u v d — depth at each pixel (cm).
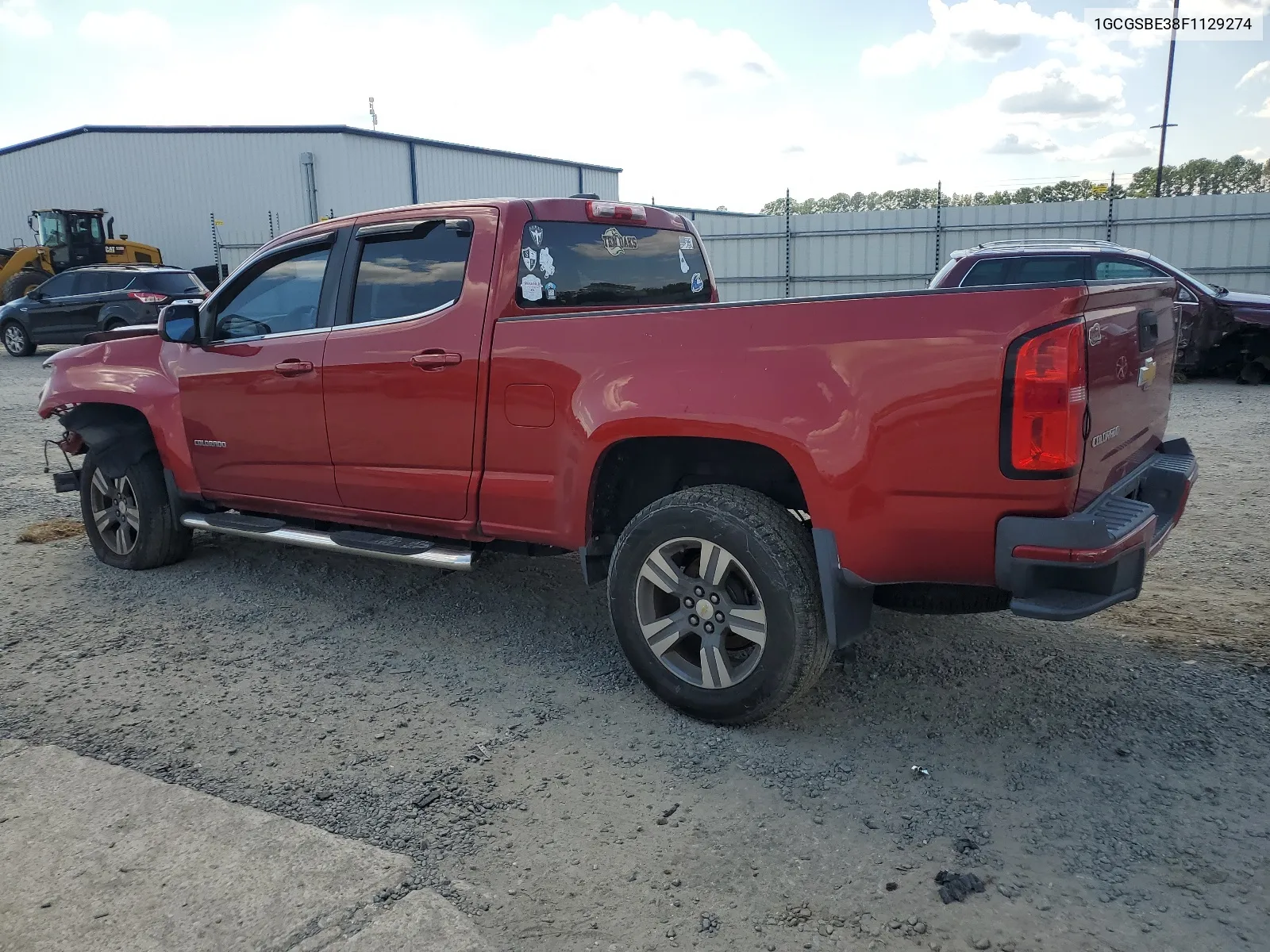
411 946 229
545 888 252
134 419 534
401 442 409
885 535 293
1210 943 226
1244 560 511
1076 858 260
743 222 2184
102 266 1944
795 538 318
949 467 280
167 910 243
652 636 347
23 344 1994
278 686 382
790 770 310
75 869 261
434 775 310
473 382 380
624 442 352
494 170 4050
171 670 399
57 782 307
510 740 334
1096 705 349
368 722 349
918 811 285
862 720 343
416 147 3669
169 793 299
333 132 3419
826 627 314
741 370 312
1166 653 394
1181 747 318
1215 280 1839
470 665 403
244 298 477
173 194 3569
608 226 443
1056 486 269
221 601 485
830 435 295
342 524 476
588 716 352
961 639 413
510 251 385
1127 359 312
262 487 474
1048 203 1945
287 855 266
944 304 278
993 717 343
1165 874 252
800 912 241
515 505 379
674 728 341
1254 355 1218
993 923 235
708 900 246
